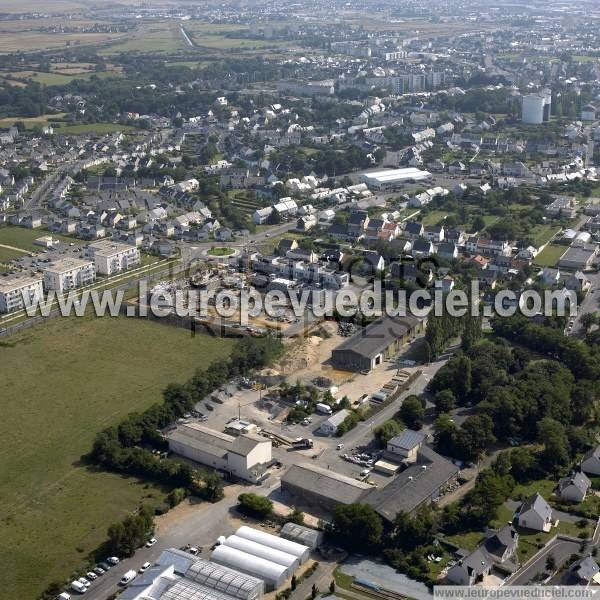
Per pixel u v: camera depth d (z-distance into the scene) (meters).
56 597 197.00
